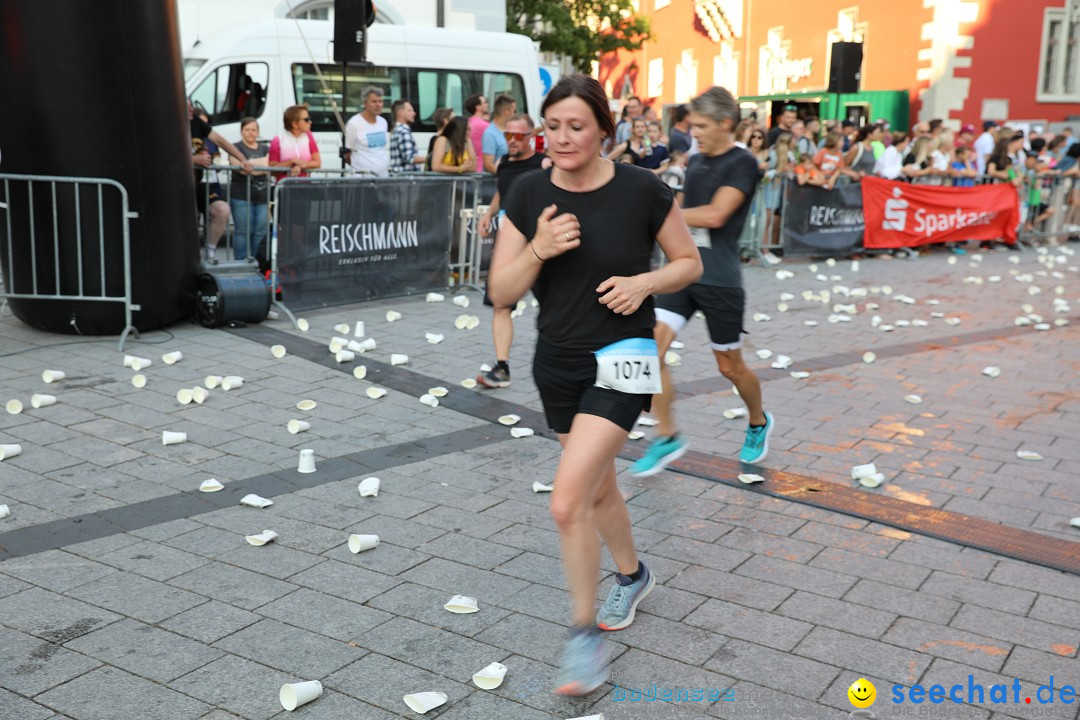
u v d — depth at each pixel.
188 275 7.36
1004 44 21.25
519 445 5.12
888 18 22.42
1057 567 3.77
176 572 3.58
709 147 4.44
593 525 2.91
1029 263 13.03
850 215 12.76
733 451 5.10
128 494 4.30
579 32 28.62
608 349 2.76
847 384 6.52
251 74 11.84
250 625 3.21
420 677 2.94
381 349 7.07
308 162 9.57
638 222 2.73
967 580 3.65
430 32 12.91
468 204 9.41
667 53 33.81
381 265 8.64
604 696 2.87
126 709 2.73
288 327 7.59
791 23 26.02
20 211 6.80
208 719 2.69
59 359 6.46
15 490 4.30
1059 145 17.14
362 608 3.35
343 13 10.28
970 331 8.38
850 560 3.81
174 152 7.06
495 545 3.89
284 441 5.06
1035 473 4.85
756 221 12.03
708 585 3.58
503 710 2.78
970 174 14.20
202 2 13.84
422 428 5.36
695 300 4.53
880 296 10.10
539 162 6.52
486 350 7.18
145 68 6.74
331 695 2.83
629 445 5.12
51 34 6.46
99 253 6.85
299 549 3.81
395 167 10.89
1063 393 6.39
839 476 4.76
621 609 3.24
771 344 7.70
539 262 2.63
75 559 3.66
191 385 5.99
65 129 6.62
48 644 3.06
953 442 5.32
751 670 3.02
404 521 4.10
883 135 14.07
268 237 9.00
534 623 3.28
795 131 13.59
